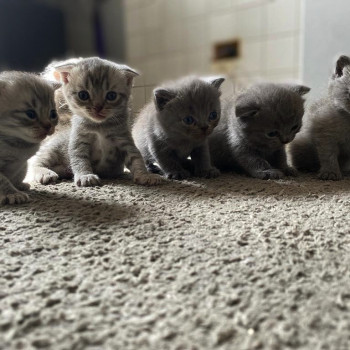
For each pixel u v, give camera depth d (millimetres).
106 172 395
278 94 377
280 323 147
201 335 141
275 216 256
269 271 184
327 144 387
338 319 150
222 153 429
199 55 931
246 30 857
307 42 593
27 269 189
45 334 142
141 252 206
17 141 308
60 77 366
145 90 455
